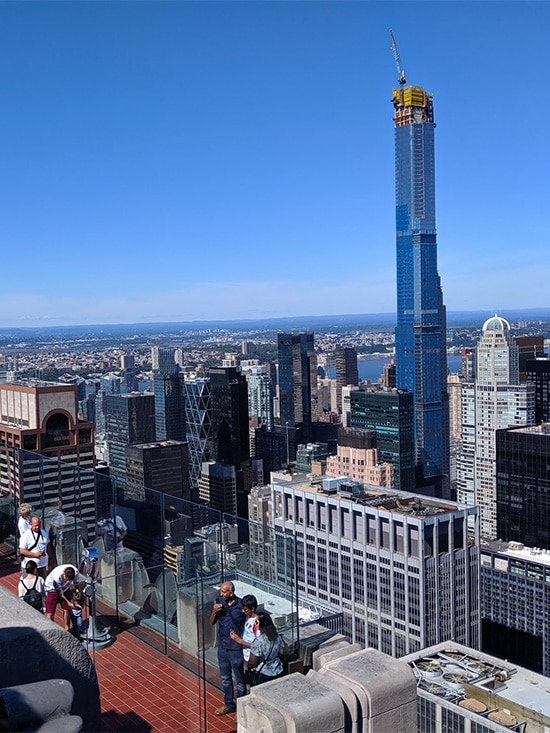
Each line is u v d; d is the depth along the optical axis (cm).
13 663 985
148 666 1477
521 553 17312
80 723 770
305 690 1062
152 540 1563
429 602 13138
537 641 16638
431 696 7081
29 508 1780
